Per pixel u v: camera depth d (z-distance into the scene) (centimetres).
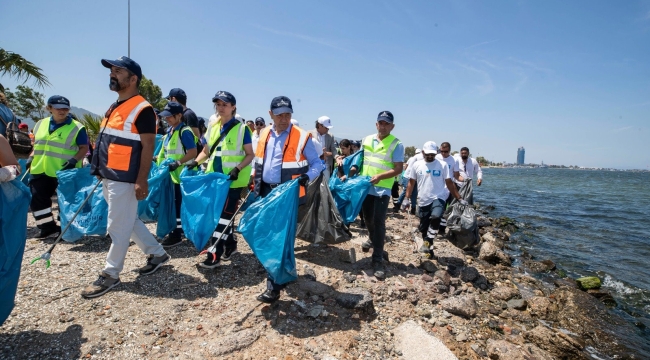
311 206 432
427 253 600
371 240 522
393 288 440
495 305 480
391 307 404
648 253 881
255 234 335
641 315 527
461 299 440
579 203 2056
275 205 338
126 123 336
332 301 383
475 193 2717
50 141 488
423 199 622
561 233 1117
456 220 618
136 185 341
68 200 482
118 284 367
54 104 480
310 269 451
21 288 347
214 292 374
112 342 280
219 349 283
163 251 405
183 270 417
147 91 2408
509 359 343
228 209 427
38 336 278
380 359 306
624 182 6053
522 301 495
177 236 499
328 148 792
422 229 636
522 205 1897
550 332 405
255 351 288
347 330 340
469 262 654
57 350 264
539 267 714
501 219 1286
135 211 358
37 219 491
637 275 709
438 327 383
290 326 329
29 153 544
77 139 506
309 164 383
